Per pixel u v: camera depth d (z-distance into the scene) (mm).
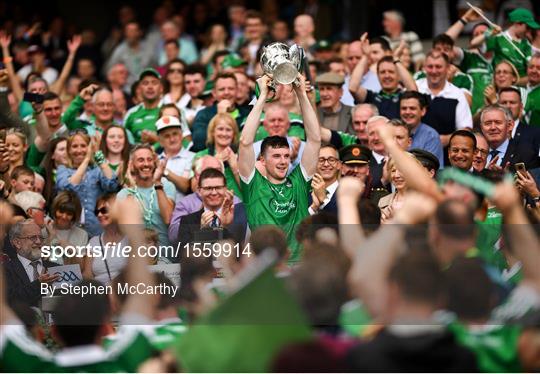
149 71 19938
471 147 15820
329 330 9242
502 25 23562
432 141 17438
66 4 30625
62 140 17422
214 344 9258
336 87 18594
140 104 20234
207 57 25297
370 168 15234
